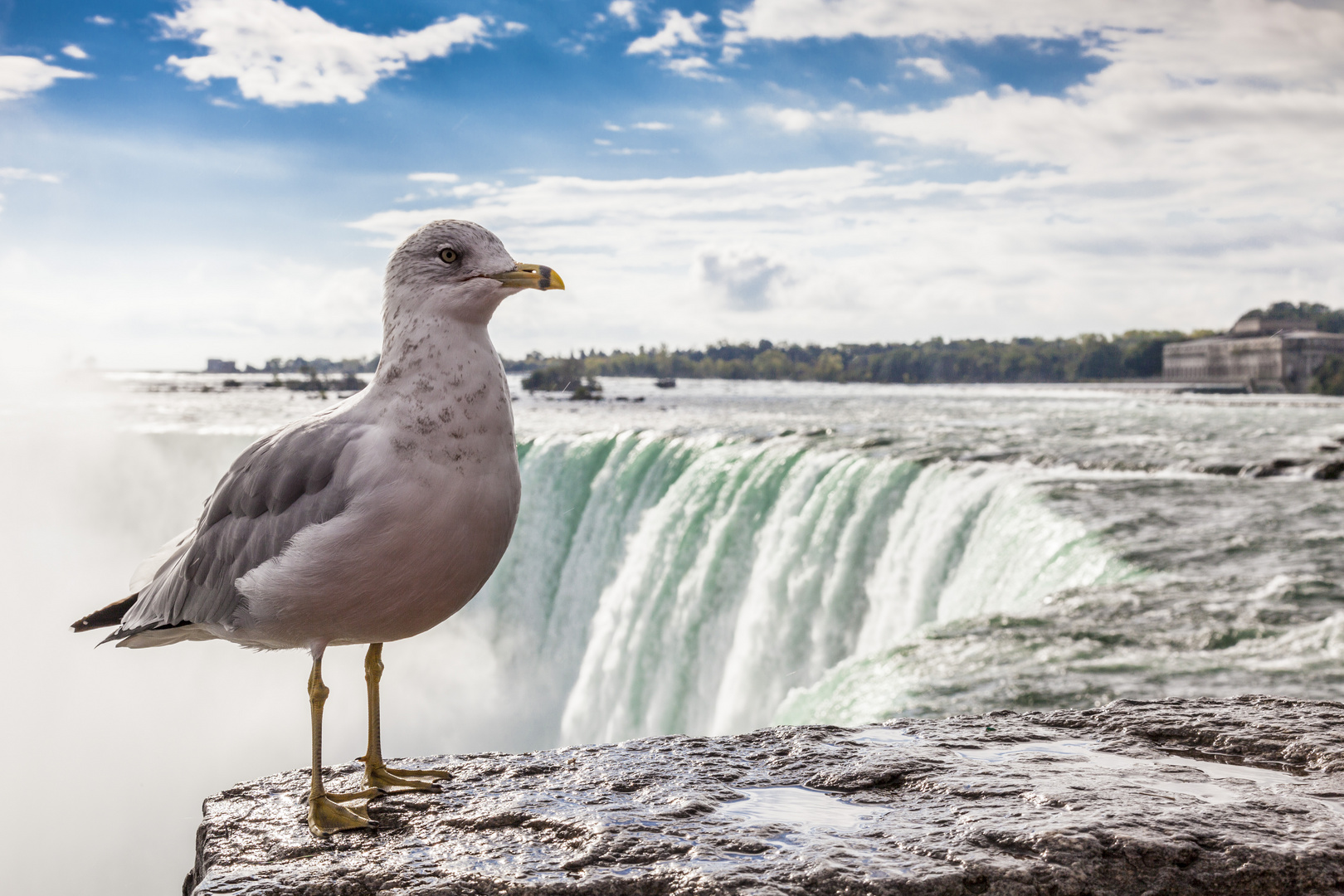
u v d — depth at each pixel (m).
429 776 3.64
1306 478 22.12
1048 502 18.67
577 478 30.50
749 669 22.69
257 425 52.09
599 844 2.98
